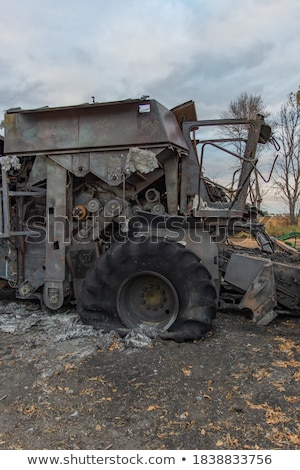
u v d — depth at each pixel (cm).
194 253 413
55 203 471
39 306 525
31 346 398
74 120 460
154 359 356
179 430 252
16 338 422
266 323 448
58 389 308
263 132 503
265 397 289
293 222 2627
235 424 257
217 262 455
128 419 265
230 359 354
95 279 424
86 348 384
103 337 406
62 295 468
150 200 481
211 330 430
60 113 462
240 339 404
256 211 507
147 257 411
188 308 401
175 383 312
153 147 440
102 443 242
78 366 348
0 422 267
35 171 487
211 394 295
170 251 405
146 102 438
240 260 457
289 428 251
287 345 386
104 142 451
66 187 470
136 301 430
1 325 459
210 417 265
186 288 404
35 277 493
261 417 264
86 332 418
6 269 505
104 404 285
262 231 611
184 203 484
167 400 288
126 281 419
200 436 246
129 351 376
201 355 364
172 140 445
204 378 320
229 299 489
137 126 442
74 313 494
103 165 454
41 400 294
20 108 471
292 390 299
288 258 607
